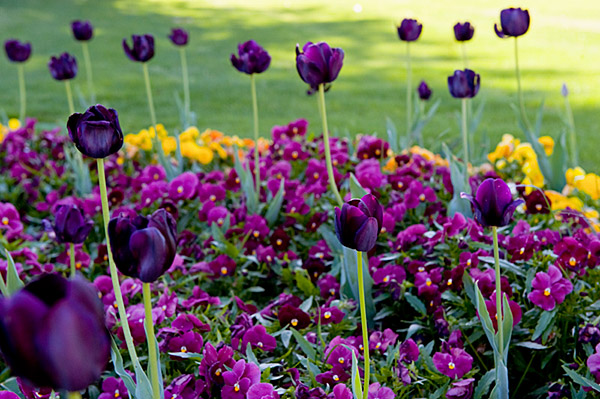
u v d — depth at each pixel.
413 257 2.45
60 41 11.06
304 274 2.54
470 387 1.78
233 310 2.27
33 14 13.95
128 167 3.82
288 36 11.68
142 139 3.86
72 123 1.48
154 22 13.12
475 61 9.73
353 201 1.34
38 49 10.48
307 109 7.05
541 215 2.66
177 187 2.99
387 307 2.27
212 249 2.67
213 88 8.04
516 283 2.24
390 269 2.29
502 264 2.15
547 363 2.09
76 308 0.79
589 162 5.11
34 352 0.78
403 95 7.64
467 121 3.75
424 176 3.09
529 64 9.50
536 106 7.04
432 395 1.78
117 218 1.16
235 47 10.70
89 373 0.82
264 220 2.76
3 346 0.80
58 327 0.78
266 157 3.64
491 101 7.27
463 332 2.08
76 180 3.51
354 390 1.44
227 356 1.83
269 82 8.38
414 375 1.81
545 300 1.97
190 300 2.22
